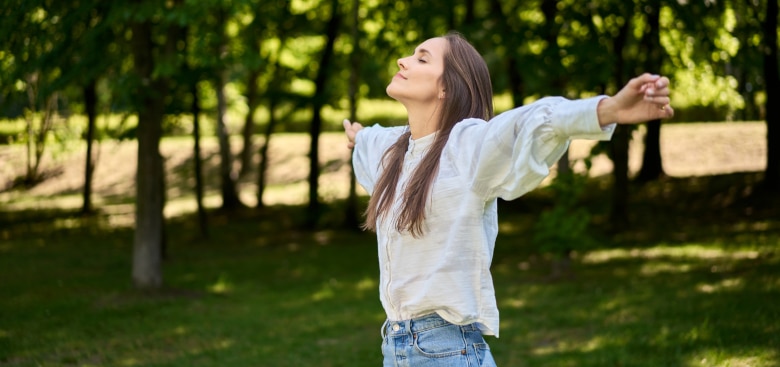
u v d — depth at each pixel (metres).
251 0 8.17
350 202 17.39
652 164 20.94
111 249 15.26
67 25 8.52
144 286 10.10
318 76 16.56
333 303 9.40
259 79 20.06
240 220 19.31
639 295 8.66
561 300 8.82
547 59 10.07
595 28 10.27
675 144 24.53
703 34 11.20
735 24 13.30
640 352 6.20
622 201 14.84
